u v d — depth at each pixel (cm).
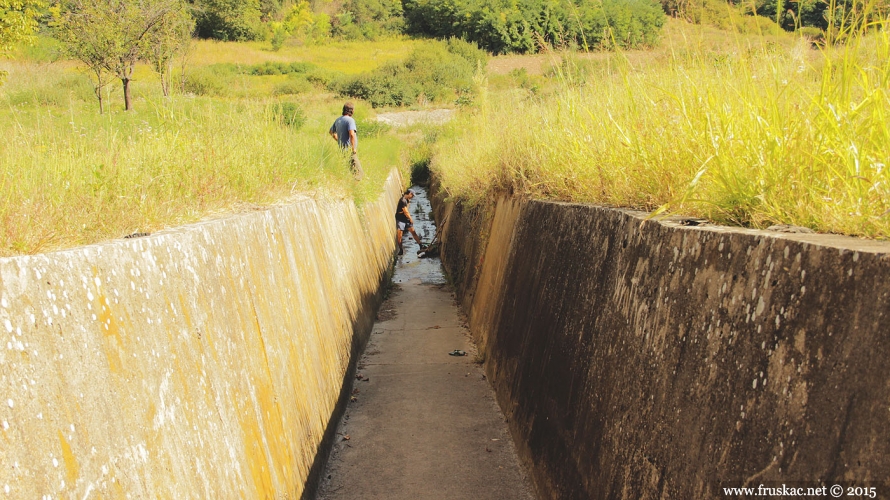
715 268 271
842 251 196
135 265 284
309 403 538
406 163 3244
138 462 247
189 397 304
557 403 477
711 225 311
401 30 9450
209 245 379
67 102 1437
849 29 279
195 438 301
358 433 664
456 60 5681
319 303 653
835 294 196
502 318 780
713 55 412
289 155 856
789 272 221
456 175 1562
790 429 203
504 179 945
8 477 180
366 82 5056
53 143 536
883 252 183
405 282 1556
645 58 533
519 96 1102
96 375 233
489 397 751
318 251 704
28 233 300
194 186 529
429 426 675
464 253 1329
